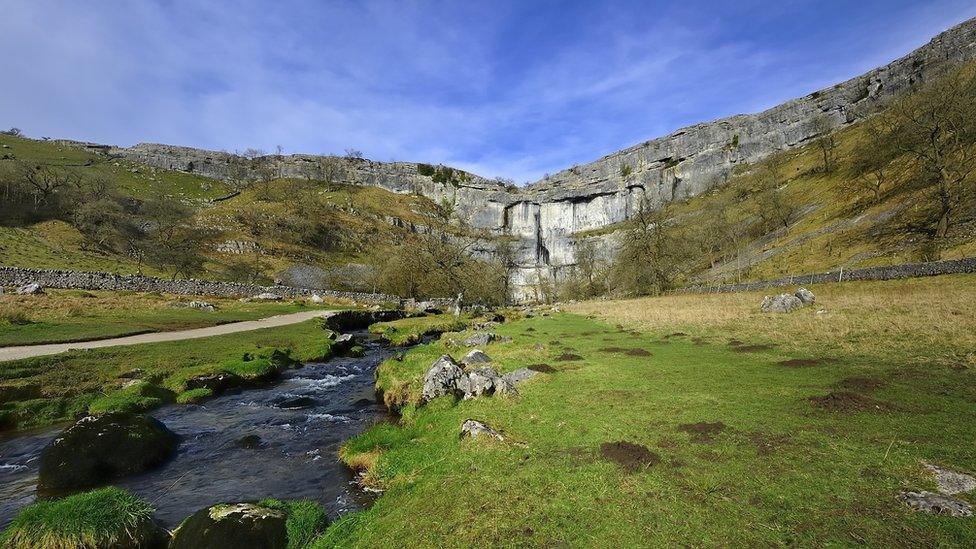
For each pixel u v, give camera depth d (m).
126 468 10.33
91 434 10.59
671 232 89.56
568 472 7.14
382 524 6.44
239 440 12.62
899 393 9.44
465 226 173.50
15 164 87.25
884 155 64.75
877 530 4.97
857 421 8.10
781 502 5.71
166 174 164.50
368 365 25.34
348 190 179.25
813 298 25.20
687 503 5.90
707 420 8.81
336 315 42.69
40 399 14.62
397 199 181.12
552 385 12.66
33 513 7.24
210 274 79.62
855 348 14.35
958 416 7.95
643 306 40.22
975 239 36.09
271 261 97.69
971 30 101.50
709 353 16.25
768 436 7.76
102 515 7.29
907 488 5.76
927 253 38.28
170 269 75.25
